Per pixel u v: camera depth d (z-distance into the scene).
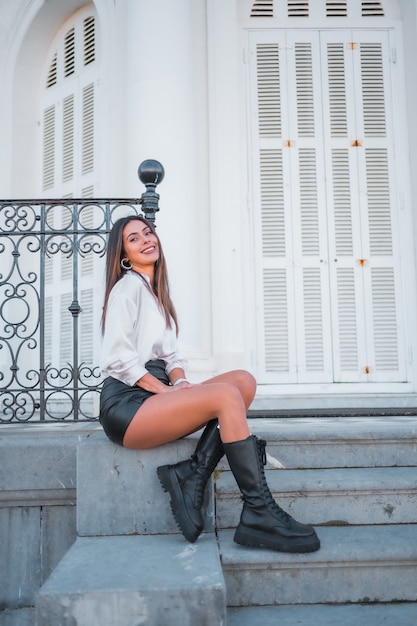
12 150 5.76
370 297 5.00
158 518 2.07
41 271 2.88
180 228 4.36
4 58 5.81
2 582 2.46
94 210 5.27
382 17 5.30
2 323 5.47
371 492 2.20
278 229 5.07
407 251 5.04
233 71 5.05
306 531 1.89
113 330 2.05
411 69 5.14
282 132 5.17
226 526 2.22
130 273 2.20
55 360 5.39
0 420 2.78
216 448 1.95
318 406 4.64
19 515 2.49
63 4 5.66
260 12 5.30
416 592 1.92
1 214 5.63
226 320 4.81
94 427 2.91
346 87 5.23
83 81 5.58
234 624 1.75
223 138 4.98
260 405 4.61
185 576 1.59
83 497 2.08
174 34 4.52
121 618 1.51
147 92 4.44
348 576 1.92
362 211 5.09
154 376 2.13
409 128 5.15
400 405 4.67
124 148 4.65
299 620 1.78
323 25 5.29
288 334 4.95
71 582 1.56
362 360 4.93
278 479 2.24
